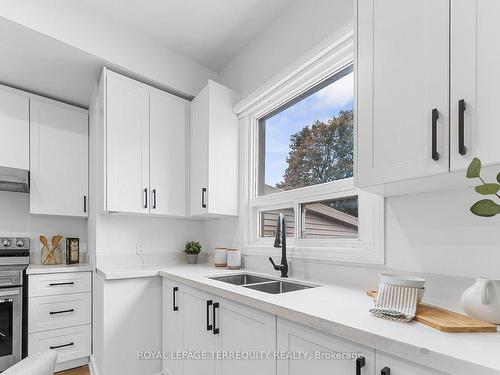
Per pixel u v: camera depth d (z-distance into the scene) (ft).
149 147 8.61
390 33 3.93
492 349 2.48
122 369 7.12
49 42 7.05
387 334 2.84
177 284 6.98
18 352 7.60
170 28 8.36
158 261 9.46
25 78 8.65
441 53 3.35
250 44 8.97
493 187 2.54
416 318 3.25
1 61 7.79
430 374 2.52
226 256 8.46
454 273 4.10
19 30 6.62
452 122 3.22
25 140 9.08
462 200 4.08
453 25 3.26
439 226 4.30
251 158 8.68
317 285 5.69
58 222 10.34
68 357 8.23
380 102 4.00
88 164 10.19
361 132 4.24
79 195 9.91
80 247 10.62
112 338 7.04
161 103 8.96
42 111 9.45
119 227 8.84
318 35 6.73
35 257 9.86
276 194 7.70
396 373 2.75
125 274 7.17
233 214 8.70
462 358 2.30
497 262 3.71
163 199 8.77
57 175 9.55
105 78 7.95
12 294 7.64
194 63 9.78
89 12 7.53
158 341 7.65
